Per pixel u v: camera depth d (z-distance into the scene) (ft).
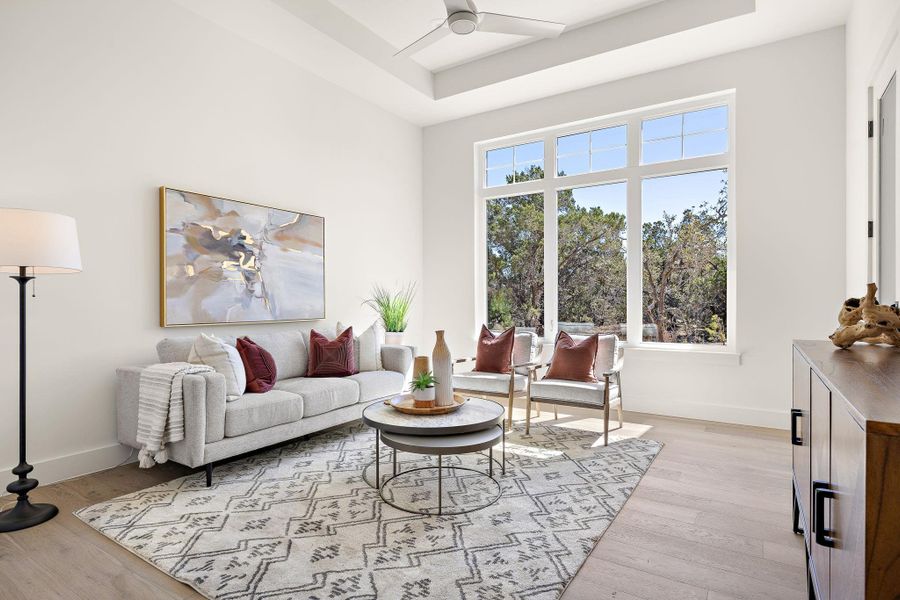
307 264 15.26
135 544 7.34
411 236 19.95
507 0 13.38
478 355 15.47
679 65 15.12
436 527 7.89
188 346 10.97
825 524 3.92
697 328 15.26
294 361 13.61
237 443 9.95
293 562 6.84
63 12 10.09
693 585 6.33
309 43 13.91
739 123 14.24
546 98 17.58
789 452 11.62
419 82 17.07
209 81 12.79
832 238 13.03
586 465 10.77
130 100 11.19
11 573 6.63
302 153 15.35
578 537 7.55
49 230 7.91
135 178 11.28
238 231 13.29
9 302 9.43
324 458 11.36
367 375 13.89
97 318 10.64
